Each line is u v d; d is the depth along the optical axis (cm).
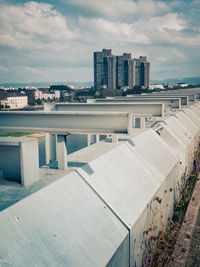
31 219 579
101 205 758
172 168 1339
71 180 771
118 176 941
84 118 923
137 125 1975
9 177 803
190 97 3769
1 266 457
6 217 544
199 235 1178
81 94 16262
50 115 979
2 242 496
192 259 1013
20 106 14462
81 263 560
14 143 744
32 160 782
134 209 827
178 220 1287
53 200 662
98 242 635
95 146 1256
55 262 528
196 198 1564
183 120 2430
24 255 502
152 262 888
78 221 654
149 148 1388
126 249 719
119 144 1273
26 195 687
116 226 720
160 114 1536
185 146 1770
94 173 863
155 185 1049
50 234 576
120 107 1552
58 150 920
